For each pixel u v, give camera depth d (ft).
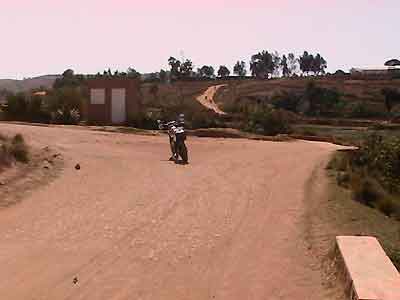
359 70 432.66
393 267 27.99
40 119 128.77
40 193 48.11
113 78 128.47
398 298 23.72
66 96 135.74
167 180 55.77
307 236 37.32
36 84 643.45
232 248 34.86
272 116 139.03
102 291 27.66
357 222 40.65
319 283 28.91
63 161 61.11
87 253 33.47
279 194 50.06
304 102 275.18
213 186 53.31
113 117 126.41
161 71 392.88
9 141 62.34
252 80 389.39
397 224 42.04
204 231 38.47
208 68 441.68
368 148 72.18
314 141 117.80
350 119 246.68
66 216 41.63
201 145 88.22
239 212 43.68
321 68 492.95
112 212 43.09
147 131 105.91
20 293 27.17
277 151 83.15
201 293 27.63
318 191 50.70
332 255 32.40
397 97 284.82
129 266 31.35
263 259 32.83
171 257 33.01
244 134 113.91
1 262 31.48
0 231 37.37
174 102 239.91
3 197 44.98
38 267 30.86
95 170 59.16
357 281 25.72
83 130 98.99
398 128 182.91
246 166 66.28
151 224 39.99
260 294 27.55
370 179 55.11
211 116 176.14
